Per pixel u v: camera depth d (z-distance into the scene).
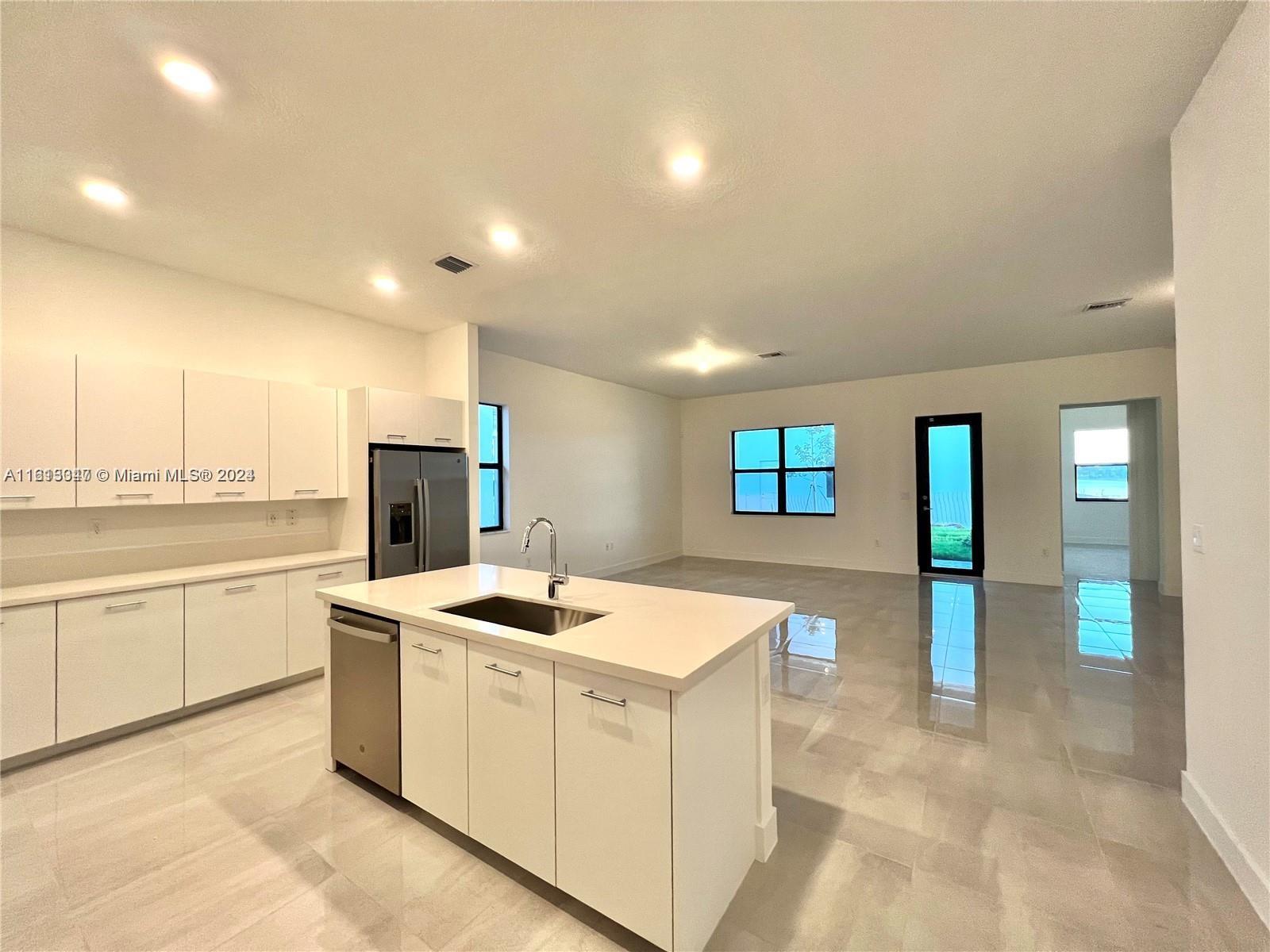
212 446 3.26
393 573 3.95
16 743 2.44
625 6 1.48
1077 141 2.13
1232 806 1.76
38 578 2.83
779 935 1.54
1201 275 1.86
